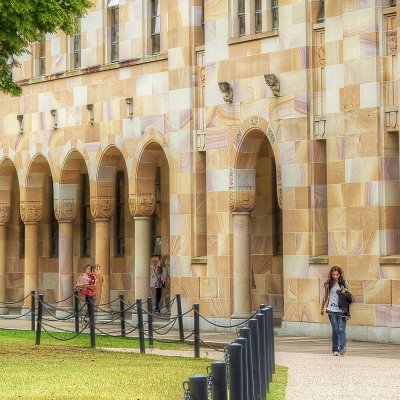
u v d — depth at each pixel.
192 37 58.44
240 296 55.34
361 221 49.62
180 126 58.75
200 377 20.88
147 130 60.78
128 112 61.88
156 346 47.75
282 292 59.50
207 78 57.00
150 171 61.50
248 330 27.70
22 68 69.38
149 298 47.94
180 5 58.88
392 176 49.22
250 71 54.75
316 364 39.94
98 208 63.94
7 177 72.00
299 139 52.44
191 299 57.84
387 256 48.88
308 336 51.75
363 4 49.66
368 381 35.12
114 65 62.75
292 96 52.78
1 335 53.41
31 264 69.38
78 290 60.28
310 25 52.38
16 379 36.19
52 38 67.38
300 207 52.41
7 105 70.69
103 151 63.47
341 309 43.09
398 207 49.28
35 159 68.44
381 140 49.22
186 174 58.47
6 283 77.19
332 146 51.03
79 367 39.38
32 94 68.62
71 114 65.75
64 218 66.62
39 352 44.72
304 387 33.88
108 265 64.06
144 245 61.25
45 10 43.53
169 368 38.88
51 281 73.94
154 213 67.31
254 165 55.69
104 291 63.72
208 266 57.00
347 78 50.31
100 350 45.72
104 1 64.06
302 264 52.16
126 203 69.19
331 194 50.91
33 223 69.44
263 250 60.44
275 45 53.59
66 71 66.06
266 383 33.06
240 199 55.53
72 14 46.09
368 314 49.12
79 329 57.50
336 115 50.94
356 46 49.94
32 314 56.34
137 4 61.59
